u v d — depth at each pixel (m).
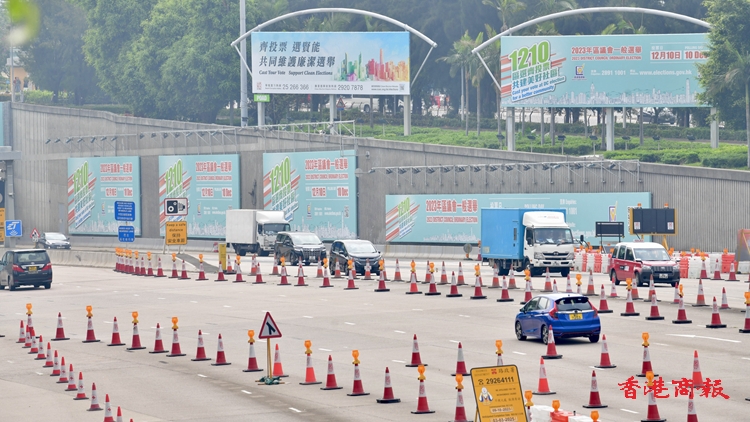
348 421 41.22
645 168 139.38
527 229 113.94
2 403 49.12
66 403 48.34
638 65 166.25
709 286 97.06
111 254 151.38
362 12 190.50
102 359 62.03
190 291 104.94
